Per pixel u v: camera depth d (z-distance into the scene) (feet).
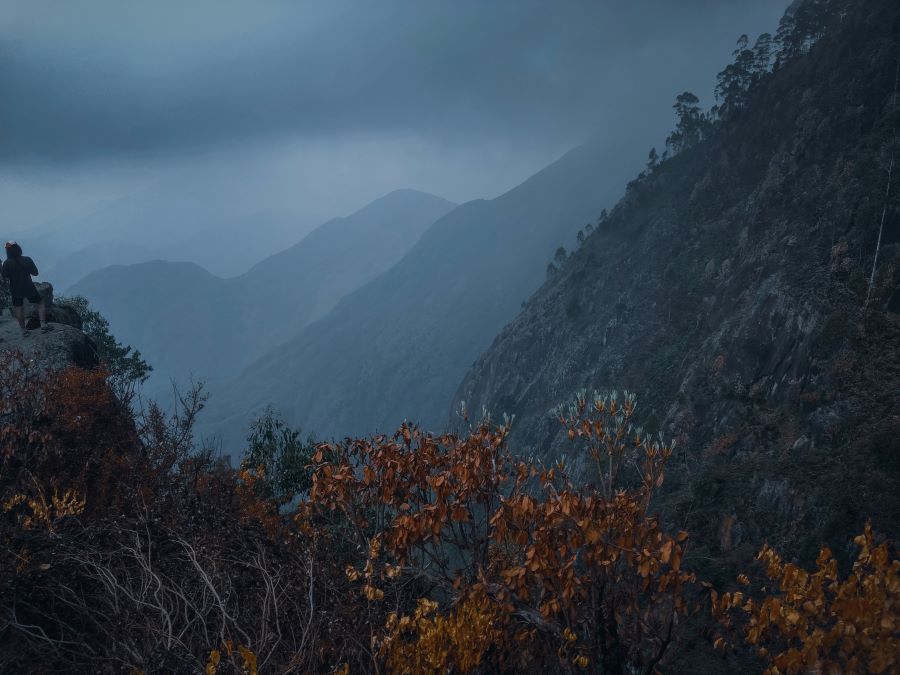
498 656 14.26
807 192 228.02
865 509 99.40
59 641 12.87
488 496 16.01
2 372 26.43
